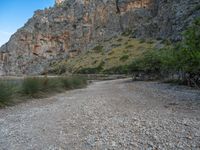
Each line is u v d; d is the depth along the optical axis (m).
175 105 14.36
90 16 155.38
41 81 23.31
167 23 107.88
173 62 29.06
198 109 12.66
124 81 54.25
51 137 8.17
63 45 153.50
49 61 149.50
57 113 12.80
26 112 13.48
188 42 18.03
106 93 24.86
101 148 6.81
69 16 162.00
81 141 7.57
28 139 8.01
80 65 116.81
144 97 19.38
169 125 8.86
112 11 152.88
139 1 145.88
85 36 149.00
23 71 152.00
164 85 33.78
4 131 9.13
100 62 110.88
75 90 30.88
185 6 97.69
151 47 103.88
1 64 159.00
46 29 160.25
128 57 104.69
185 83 32.50
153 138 7.40
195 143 6.75
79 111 13.15
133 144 6.97
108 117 11.04
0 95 15.55
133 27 137.38
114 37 137.38
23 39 161.50
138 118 10.41
